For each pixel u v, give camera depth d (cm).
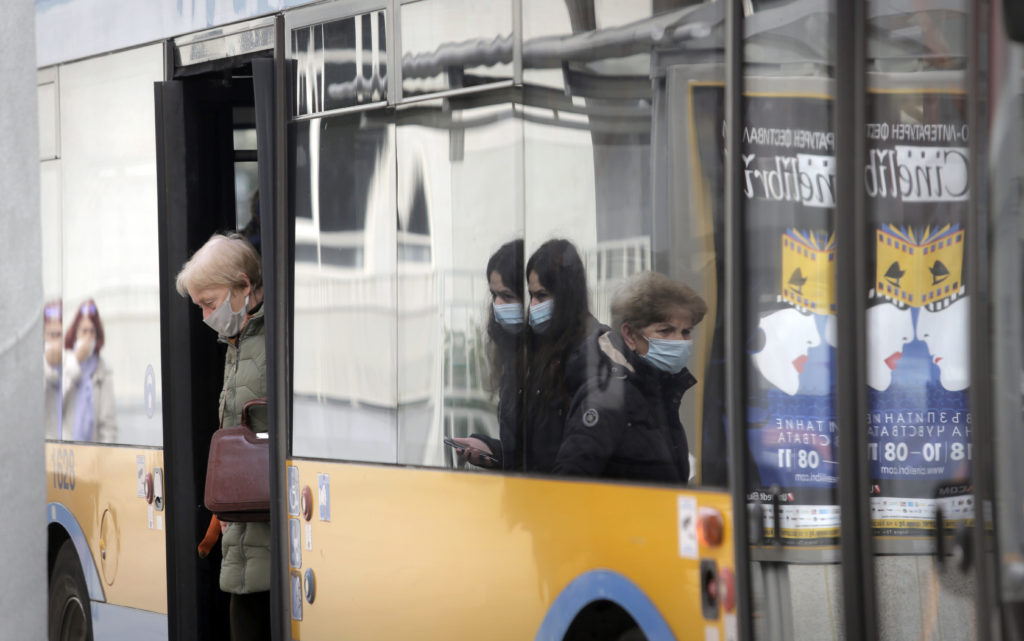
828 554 1238
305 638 1727
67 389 2200
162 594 2002
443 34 1519
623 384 1340
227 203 2034
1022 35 1047
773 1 1259
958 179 1229
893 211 1239
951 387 1230
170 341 1981
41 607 1186
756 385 1257
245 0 1817
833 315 1245
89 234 2130
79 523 2189
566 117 1390
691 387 1286
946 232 1231
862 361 1231
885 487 1234
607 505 1349
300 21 1722
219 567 2017
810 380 1247
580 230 1379
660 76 1313
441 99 1523
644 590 1316
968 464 1229
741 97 1262
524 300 1434
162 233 1978
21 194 1167
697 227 1288
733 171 1260
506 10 1447
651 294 1317
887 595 1233
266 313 1764
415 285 1561
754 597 1243
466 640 1498
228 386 1847
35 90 1183
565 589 1388
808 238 1251
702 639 1268
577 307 1384
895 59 1238
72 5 2144
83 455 2167
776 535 1244
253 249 1850
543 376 1413
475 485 1485
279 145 1756
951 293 1230
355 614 1645
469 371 1495
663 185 1311
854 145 1236
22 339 1167
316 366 1706
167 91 1959
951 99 1229
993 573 1136
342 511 1664
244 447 1795
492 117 1466
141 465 2041
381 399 1608
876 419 1236
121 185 2061
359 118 1633
